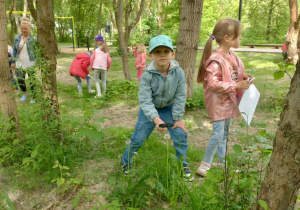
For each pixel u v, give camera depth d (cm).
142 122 247
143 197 223
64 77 903
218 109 248
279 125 144
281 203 151
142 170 253
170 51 218
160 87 230
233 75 250
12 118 286
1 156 284
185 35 471
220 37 244
